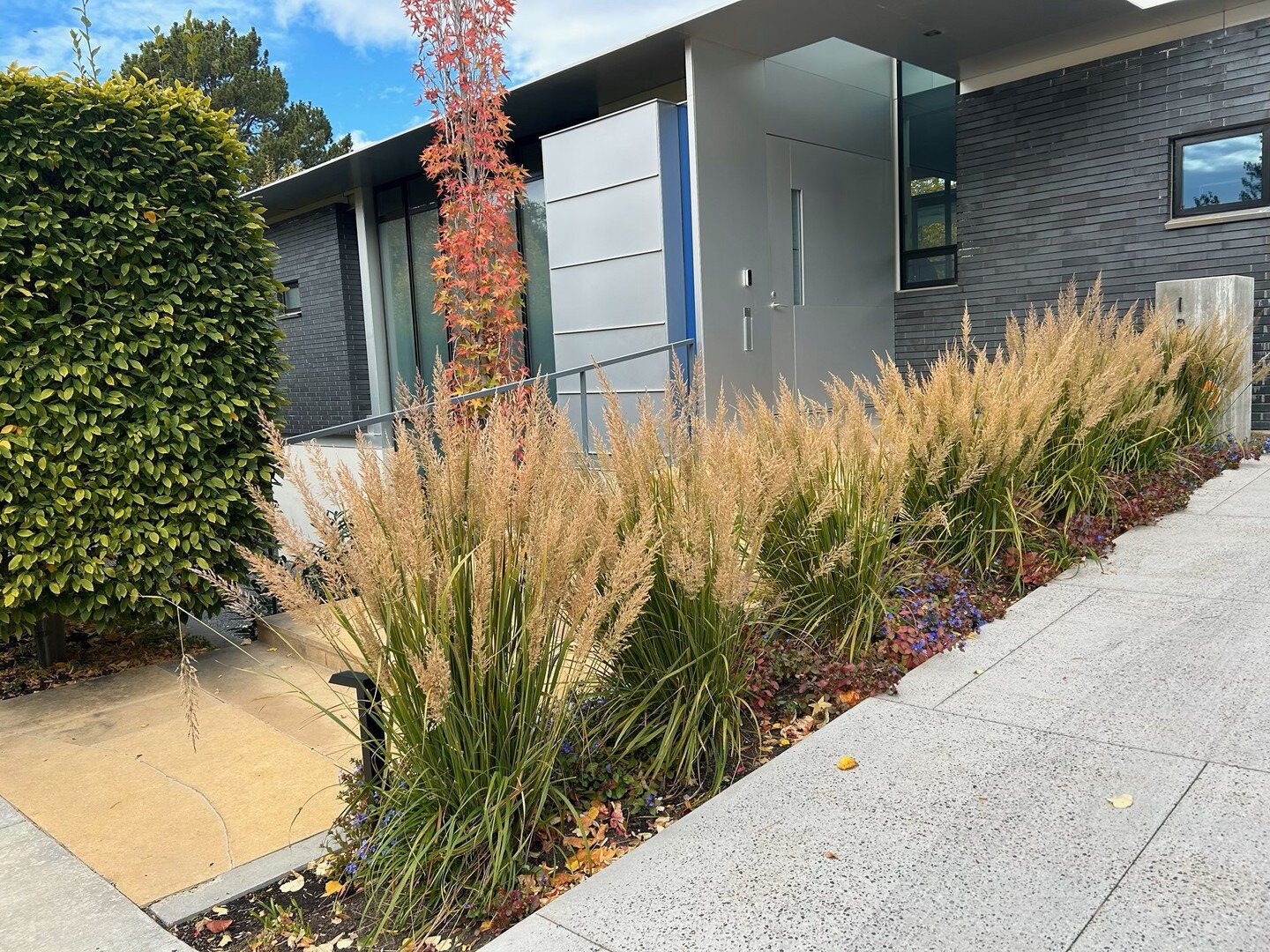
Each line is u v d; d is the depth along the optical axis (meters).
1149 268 7.52
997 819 2.30
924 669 3.34
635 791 2.71
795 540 3.47
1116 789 2.38
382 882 2.38
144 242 4.46
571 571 2.49
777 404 3.86
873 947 1.87
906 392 4.40
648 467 3.05
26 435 4.11
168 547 4.55
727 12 6.76
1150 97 7.39
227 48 27.30
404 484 2.45
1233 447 6.40
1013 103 8.16
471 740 2.38
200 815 3.06
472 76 7.60
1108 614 3.68
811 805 2.47
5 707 4.22
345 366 12.98
